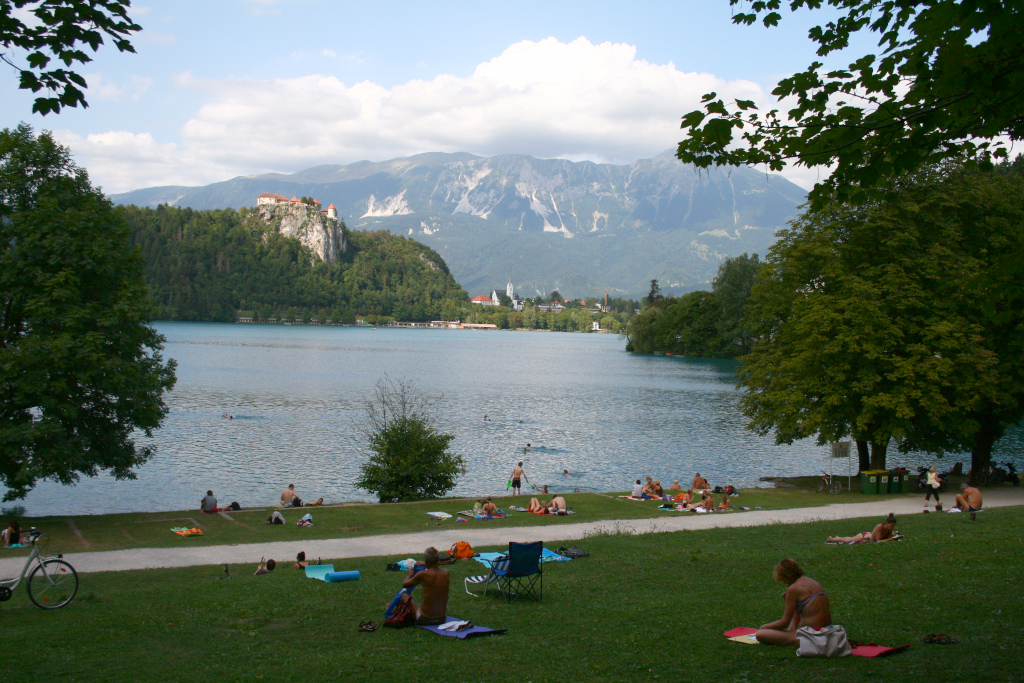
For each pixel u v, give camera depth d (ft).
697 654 32.55
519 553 45.83
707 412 237.04
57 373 83.25
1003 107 27.73
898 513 88.02
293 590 48.85
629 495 102.42
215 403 226.99
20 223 82.58
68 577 44.80
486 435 183.42
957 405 104.32
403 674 30.35
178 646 35.42
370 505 91.15
